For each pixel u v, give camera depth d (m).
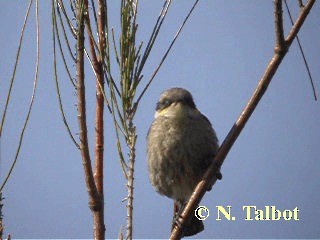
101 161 5.17
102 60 4.93
